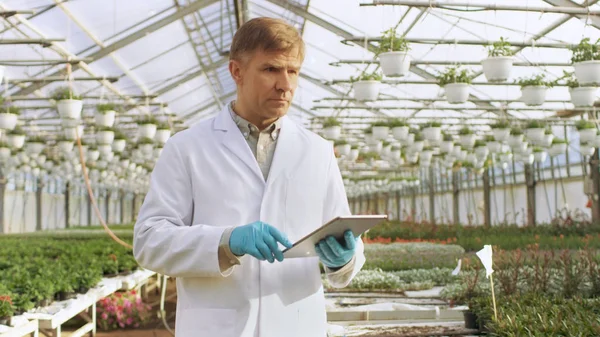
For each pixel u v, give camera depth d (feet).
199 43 39.99
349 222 5.57
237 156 6.54
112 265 30.86
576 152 55.31
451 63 27.02
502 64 21.21
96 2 28.09
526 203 66.95
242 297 6.22
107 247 40.34
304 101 52.85
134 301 29.99
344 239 5.85
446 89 25.96
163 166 6.61
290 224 6.44
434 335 15.75
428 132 39.58
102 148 41.96
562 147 43.68
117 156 55.21
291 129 6.88
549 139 39.32
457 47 31.71
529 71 33.40
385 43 22.08
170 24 34.32
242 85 6.52
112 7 29.27
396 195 123.54
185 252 5.96
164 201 6.41
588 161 52.85
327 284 23.89
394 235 54.13
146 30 33.65
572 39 27.86
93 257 33.19
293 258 6.49
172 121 46.96
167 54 39.22
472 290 19.40
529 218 62.75
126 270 32.42
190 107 57.36
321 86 46.21
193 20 35.86
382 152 49.11
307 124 58.54
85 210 116.98
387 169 90.27
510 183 70.69
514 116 46.37
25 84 36.73
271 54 6.13
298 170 6.59
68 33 31.09
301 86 48.34
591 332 12.36
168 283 44.57
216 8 35.78
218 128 6.75
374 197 151.02
